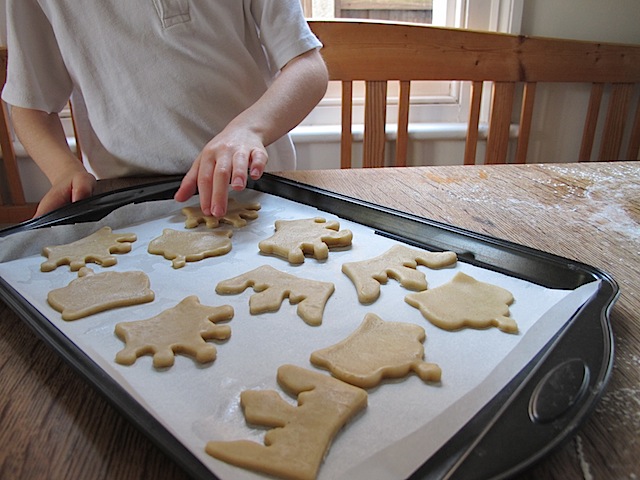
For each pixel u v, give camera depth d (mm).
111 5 831
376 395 362
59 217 667
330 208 706
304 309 468
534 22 1401
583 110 1504
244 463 292
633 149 1494
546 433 292
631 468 291
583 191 771
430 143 1448
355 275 527
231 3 900
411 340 416
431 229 607
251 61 949
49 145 862
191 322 447
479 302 469
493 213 688
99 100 889
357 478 289
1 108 1218
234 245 622
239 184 635
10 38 862
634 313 450
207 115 898
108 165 940
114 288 509
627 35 1437
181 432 321
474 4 1368
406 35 1274
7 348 417
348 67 1282
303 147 1424
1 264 574
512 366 383
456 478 267
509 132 1427
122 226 682
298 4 928
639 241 602
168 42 852
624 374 368
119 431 327
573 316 423
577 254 569
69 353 394
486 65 1330
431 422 329
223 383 375
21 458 304
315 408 336
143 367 393
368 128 1353
